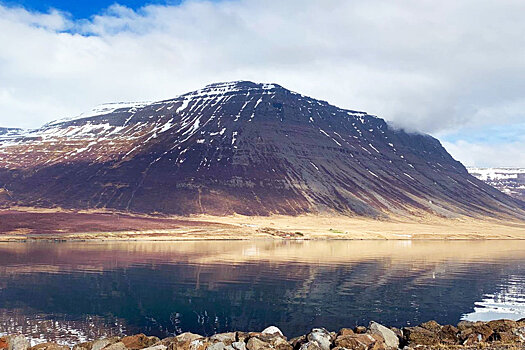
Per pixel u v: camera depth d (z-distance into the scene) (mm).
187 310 48125
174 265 80938
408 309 50125
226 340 30703
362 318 46000
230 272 73688
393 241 162750
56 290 57406
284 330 41312
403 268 82250
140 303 51031
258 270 76500
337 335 31938
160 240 139250
